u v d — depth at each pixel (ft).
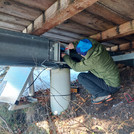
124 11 6.05
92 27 8.00
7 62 5.81
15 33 5.77
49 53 6.92
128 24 7.23
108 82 7.32
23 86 7.72
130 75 10.39
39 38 6.57
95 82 7.86
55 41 7.21
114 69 7.02
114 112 7.13
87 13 6.17
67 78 9.61
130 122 6.02
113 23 7.50
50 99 9.78
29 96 10.78
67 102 9.47
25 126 9.66
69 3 4.19
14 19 6.34
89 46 5.82
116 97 8.25
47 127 8.22
